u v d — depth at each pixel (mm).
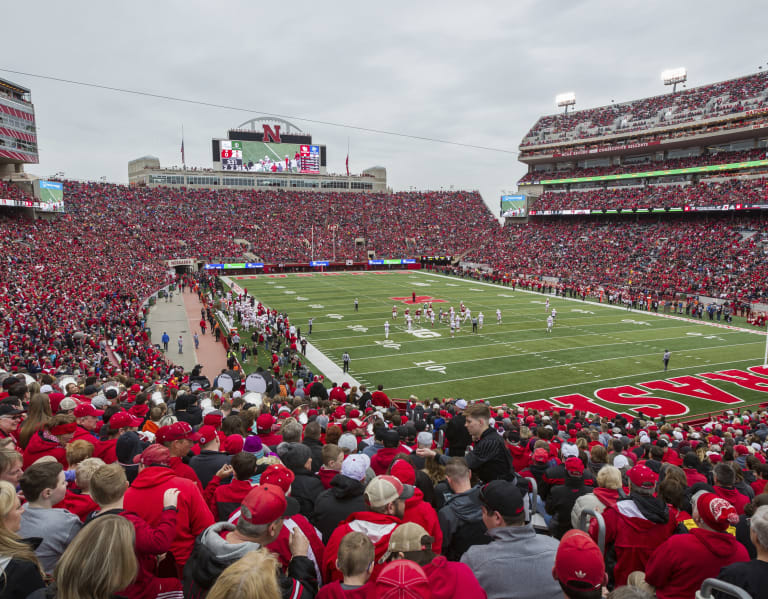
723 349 33500
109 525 2881
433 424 13180
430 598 2773
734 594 3131
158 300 53031
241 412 8969
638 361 30609
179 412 8195
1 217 49875
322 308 47188
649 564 4012
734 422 16750
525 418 15961
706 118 68438
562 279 61594
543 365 29734
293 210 91188
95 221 65562
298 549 3641
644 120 76188
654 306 48031
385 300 51938
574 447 8211
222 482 5719
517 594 3432
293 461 5477
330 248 84375
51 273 41219
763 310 44656
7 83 50344
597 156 82875
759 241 56156
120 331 31812
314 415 10461
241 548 3189
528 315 44656
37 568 3299
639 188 74250
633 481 4809
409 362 30250
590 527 4742
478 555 3607
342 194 99375
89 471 4863
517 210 85625
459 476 4691
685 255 58812
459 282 67375
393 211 96188
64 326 28703
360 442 8258
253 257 76375
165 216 78000
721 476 6180
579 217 80875
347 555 3031
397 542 3184
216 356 32156
